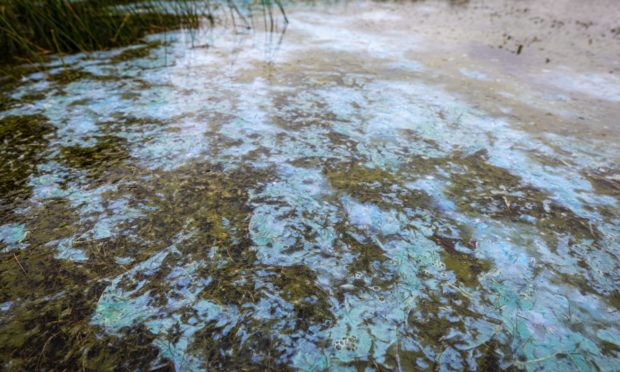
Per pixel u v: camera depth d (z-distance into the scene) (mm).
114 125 1694
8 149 1523
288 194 1272
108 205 1221
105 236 1101
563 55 2699
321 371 778
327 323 872
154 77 2230
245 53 2664
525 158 1477
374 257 1043
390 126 1692
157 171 1387
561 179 1358
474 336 843
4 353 807
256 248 1066
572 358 799
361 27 3447
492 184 1331
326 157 1472
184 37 3062
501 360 796
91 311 894
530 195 1278
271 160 1449
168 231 1120
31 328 856
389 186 1316
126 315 885
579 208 1221
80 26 2713
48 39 2635
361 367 785
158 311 896
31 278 973
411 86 2115
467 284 965
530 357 801
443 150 1523
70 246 1065
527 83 2193
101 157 1467
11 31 2391
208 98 1950
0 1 2654
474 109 1860
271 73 2285
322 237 1105
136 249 1058
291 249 1064
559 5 4566
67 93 2016
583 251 1062
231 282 968
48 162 1439
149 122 1716
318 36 3121
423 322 874
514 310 899
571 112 1851
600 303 917
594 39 3094
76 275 982
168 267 1006
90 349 816
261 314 890
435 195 1276
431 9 4340
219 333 849
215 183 1322
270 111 1816
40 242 1078
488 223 1161
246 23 3486
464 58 2609
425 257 1043
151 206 1217
